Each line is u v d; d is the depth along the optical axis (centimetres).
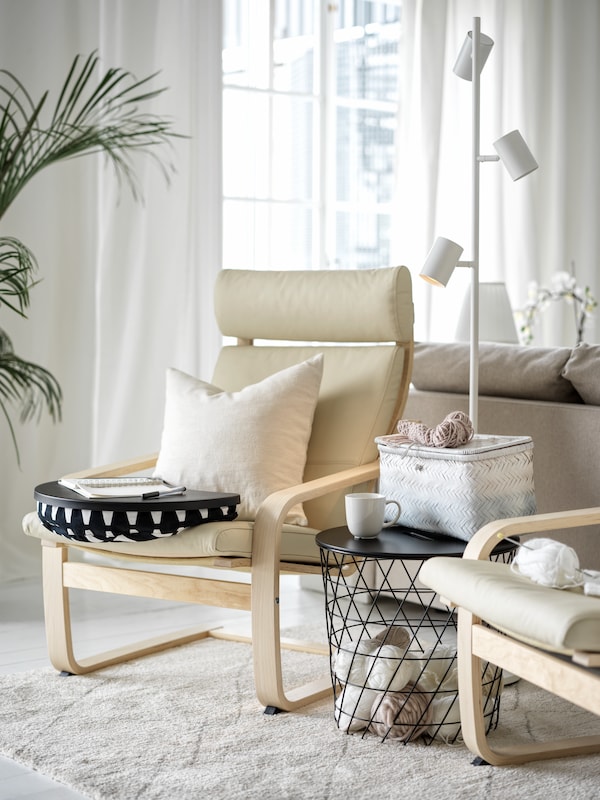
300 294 296
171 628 317
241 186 470
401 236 486
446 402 316
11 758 218
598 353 283
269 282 304
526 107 527
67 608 267
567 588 193
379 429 277
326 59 489
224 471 260
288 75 480
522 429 296
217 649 292
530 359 298
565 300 542
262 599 237
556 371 289
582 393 284
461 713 212
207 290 421
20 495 388
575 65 548
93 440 401
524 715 241
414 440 245
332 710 243
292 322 299
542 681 181
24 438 388
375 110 505
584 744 218
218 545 232
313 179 491
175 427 272
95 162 396
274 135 477
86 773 207
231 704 247
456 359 318
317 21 486
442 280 289
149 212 409
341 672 234
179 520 233
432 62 482
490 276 519
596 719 239
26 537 391
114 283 404
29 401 379
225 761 213
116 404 405
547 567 193
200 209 420
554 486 289
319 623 317
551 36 538
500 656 196
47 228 386
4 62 377
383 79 506
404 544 229
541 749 215
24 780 208
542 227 546
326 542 232
